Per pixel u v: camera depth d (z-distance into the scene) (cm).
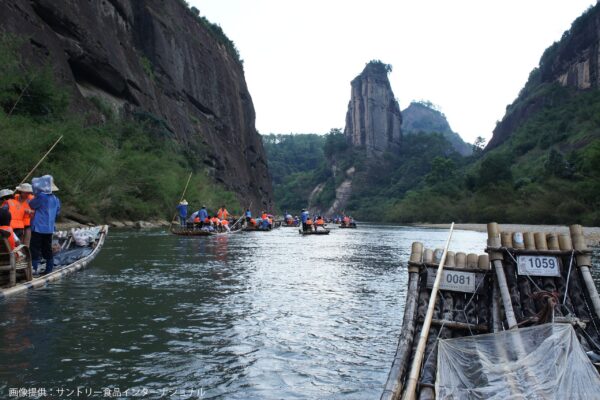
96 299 639
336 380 372
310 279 888
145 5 4809
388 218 10225
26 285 680
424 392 291
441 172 10719
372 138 15438
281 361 413
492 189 6694
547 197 5056
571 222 4675
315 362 413
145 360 402
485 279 436
